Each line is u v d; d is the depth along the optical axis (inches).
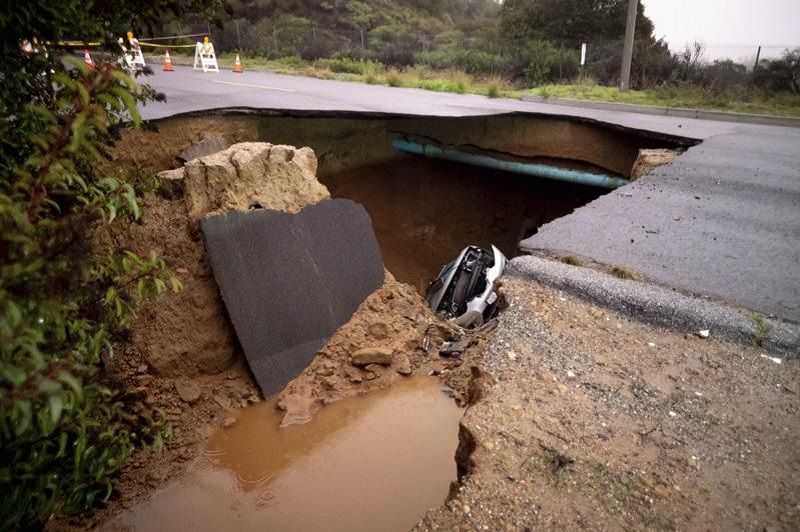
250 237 195.6
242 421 174.1
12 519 67.2
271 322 191.5
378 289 228.1
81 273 56.5
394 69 839.1
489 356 141.5
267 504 142.6
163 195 198.1
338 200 229.8
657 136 427.8
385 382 188.4
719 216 246.7
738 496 98.3
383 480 148.1
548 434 113.3
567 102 605.9
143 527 135.8
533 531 90.0
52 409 46.0
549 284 177.5
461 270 356.2
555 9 989.2
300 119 394.0
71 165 57.2
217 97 439.8
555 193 559.5
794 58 639.1
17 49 79.0
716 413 121.2
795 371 136.5
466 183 571.8
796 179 304.8
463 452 116.0
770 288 177.0
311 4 1568.7
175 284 80.2
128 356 174.1
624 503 96.2
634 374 135.0
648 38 905.5
